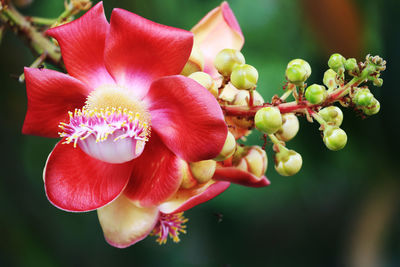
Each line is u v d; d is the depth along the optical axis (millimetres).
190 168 482
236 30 525
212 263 1378
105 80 487
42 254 903
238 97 490
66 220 968
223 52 474
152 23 467
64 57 482
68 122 492
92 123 469
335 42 917
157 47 469
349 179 1279
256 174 494
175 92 464
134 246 1168
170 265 1255
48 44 544
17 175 908
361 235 1285
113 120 471
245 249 1452
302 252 1540
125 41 470
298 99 466
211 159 477
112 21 466
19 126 908
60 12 940
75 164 488
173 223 513
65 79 479
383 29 914
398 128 959
